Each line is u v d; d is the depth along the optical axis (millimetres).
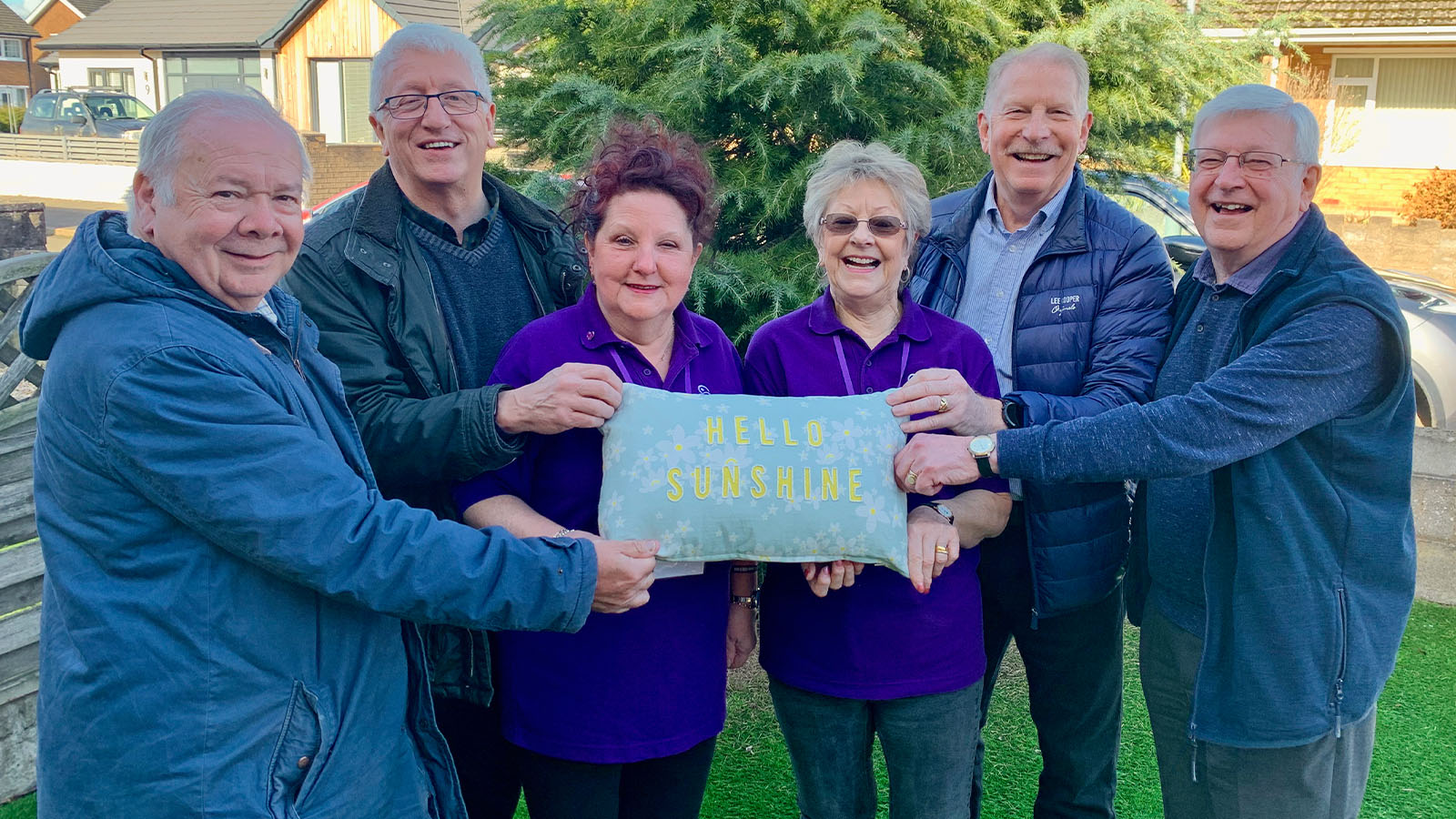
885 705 2363
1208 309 2418
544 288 2598
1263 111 2217
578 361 2219
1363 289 2115
